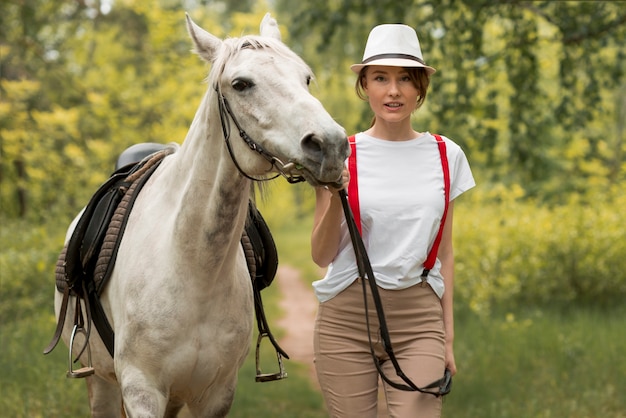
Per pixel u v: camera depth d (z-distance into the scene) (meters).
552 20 9.47
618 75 9.79
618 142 16.38
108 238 3.94
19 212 17.59
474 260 11.86
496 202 14.63
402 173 3.63
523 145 11.09
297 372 9.05
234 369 3.82
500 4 9.46
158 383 3.60
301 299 16.17
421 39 9.45
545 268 11.51
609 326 9.27
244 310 3.76
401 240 3.60
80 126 16.08
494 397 7.00
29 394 6.51
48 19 15.74
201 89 15.41
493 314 10.87
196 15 15.58
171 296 3.53
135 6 15.09
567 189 16.42
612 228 11.62
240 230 3.54
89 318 4.05
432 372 3.56
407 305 3.63
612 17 9.72
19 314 9.77
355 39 15.43
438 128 10.36
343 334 3.69
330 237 3.60
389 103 3.63
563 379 7.45
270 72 3.11
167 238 3.61
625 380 7.11
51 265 11.23
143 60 17.02
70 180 15.21
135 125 15.70
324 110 2.93
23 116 14.94
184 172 3.65
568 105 10.91
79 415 6.28
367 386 3.69
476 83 10.20
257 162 3.15
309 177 2.96
